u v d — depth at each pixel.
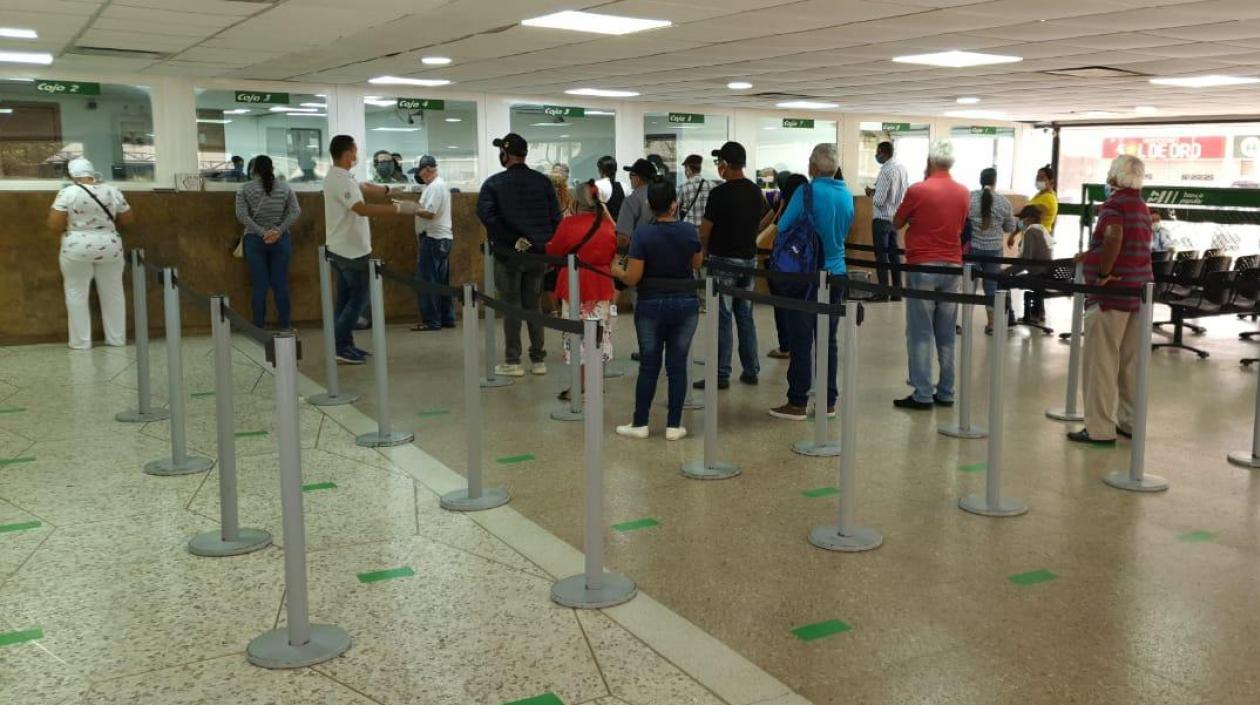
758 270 6.30
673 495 4.93
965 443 5.93
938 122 18.45
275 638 3.35
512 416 6.61
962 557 4.11
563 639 3.36
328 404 6.91
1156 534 4.38
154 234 9.95
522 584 3.82
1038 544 4.26
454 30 7.89
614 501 4.84
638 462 5.51
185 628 3.47
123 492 5.00
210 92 11.55
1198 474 5.29
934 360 8.76
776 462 5.51
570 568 3.97
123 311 9.41
